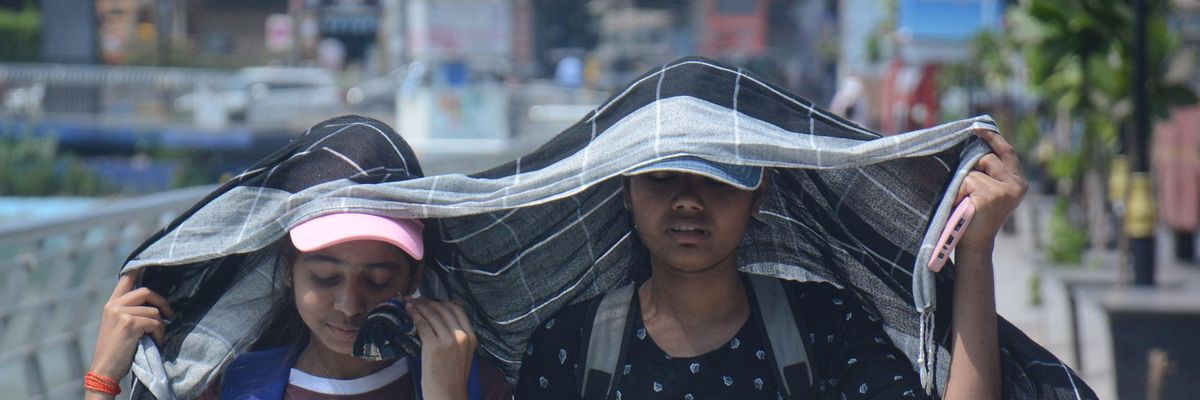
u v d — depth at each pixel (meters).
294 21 64.31
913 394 3.20
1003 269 14.14
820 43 63.25
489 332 3.79
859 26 40.81
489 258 3.62
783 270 3.68
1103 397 8.08
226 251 3.31
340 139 3.38
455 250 3.59
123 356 3.37
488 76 42.78
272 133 33.00
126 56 48.25
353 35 69.06
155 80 35.91
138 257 3.40
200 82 37.19
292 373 3.45
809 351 3.27
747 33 73.56
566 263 3.66
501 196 3.18
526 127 38.97
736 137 3.04
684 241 3.13
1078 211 15.98
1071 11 9.88
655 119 3.11
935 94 20.83
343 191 3.23
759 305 3.29
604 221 3.59
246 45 70.19
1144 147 9.82
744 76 3.21
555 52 84.00
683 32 76.94
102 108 34.31
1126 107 11.17
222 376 3.53
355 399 3.40
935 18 21.08
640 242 3.65
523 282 3.68
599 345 3.31
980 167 3.16
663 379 3.25
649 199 3.14
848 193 3.42
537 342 3.42
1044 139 21.20
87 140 30.52
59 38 35.16
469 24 41.84
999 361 3.20
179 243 3.36
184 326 3.52
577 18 87.81
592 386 3.30
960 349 3.15
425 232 3.51
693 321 3.30
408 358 3.44
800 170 3.46
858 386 3.27
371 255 3.25
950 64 22.11
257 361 3.51
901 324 3.38
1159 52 10.14
